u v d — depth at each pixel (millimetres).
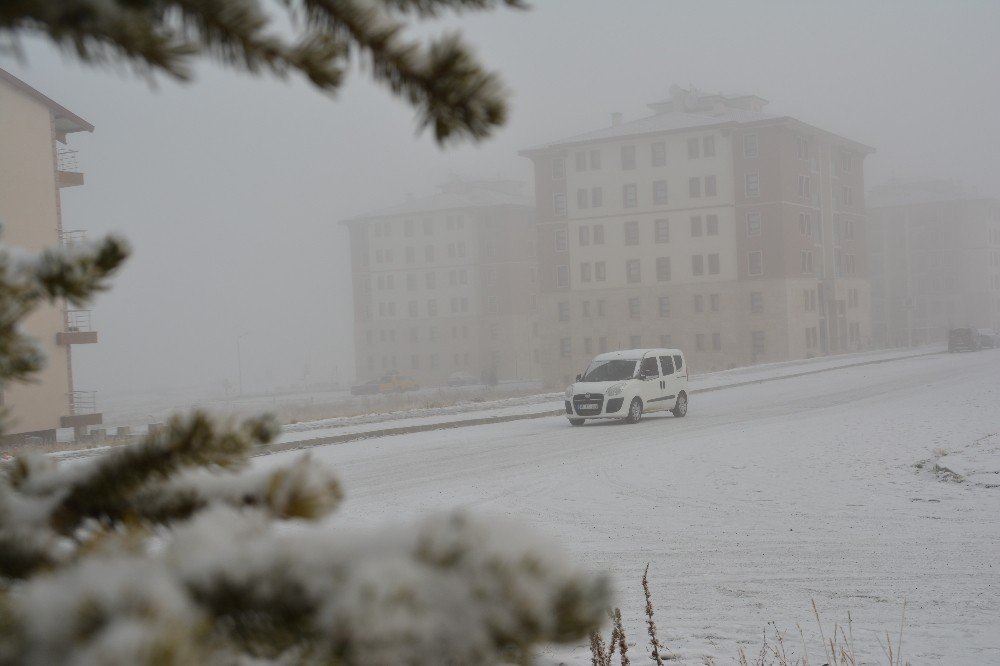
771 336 86438
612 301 93062
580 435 23984
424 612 758
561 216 95500
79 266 1235
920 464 15695
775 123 85312
